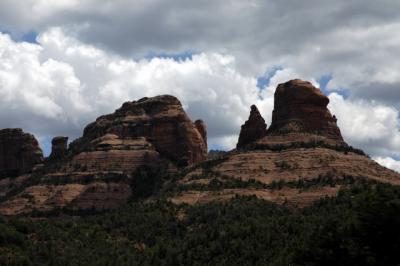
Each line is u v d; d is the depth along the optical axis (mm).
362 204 178125
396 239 163250
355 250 162625
